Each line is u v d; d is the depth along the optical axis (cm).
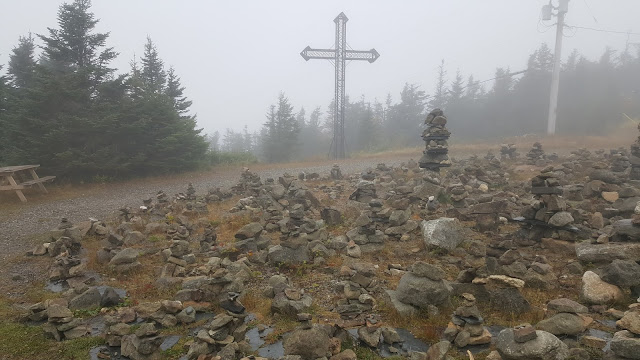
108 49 2372
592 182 1380
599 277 691
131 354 545
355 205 1401
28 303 731
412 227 1091
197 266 902
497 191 1556
